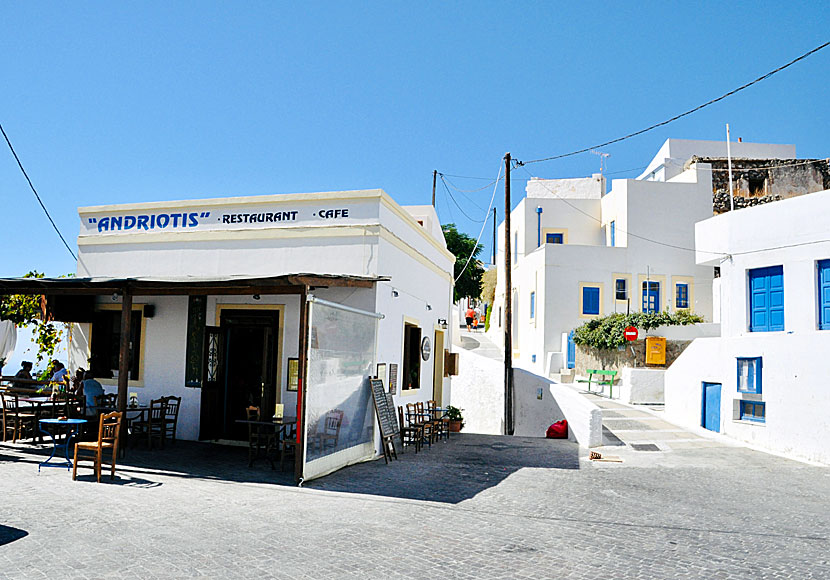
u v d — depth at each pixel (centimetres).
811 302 1501
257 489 920
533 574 594
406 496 917
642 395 2189
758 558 675
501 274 3866
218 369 1362
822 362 1362
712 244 1795
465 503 888
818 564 659
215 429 1352
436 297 1800
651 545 712
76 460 925
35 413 1197
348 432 1139
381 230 1262
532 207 3294
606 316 2820
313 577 558
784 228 1576
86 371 1388
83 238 1459
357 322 1164
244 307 1331
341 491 932
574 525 789
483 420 2345
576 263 2858
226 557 599
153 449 1230
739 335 1662
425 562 615
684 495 1007
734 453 1446
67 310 1420
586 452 1434
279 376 1299
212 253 1352
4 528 661
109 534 657
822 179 3039
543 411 1972
